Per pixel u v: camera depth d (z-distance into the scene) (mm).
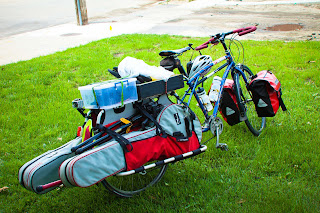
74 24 14289
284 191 3025
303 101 4895
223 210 2869
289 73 6105
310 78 5910
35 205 3145
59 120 4770
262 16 13773
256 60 6980
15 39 11492
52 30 13000
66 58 8109
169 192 3168
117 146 2615
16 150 4094
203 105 3609
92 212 3012
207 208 2889
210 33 10648
